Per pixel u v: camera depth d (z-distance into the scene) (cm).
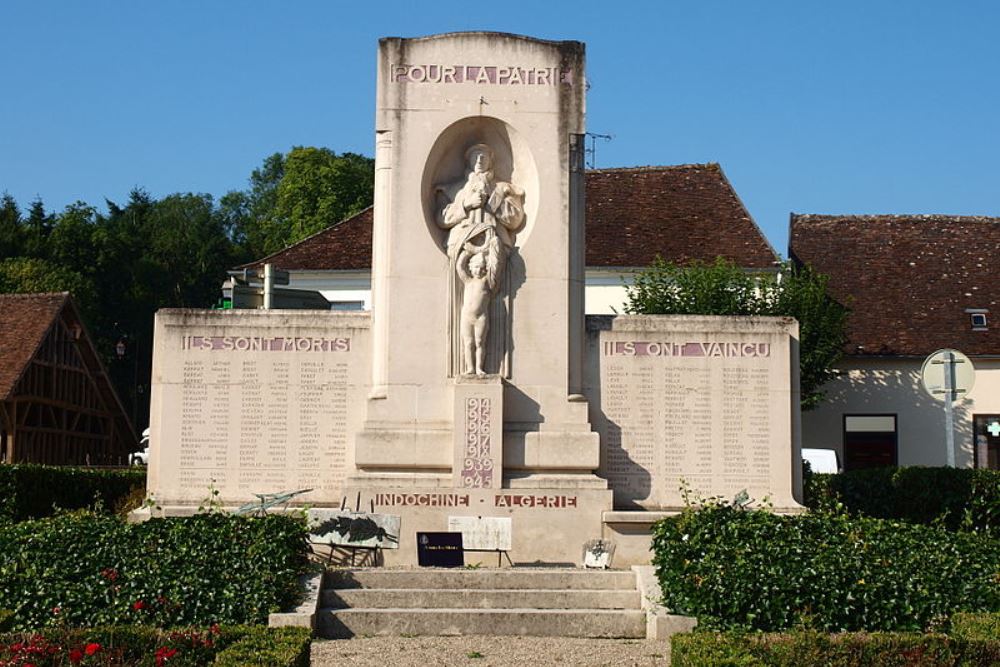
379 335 2056
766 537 1675
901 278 4319
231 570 1606
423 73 2073
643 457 2080
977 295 4244
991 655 1292
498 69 2081
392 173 2062
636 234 4159
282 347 2083
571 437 2022
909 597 1564
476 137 2102
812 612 1538
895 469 2458
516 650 1503
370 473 2008
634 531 1981
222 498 2058
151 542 1661
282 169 8669
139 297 6819
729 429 2088
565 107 2084
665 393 2089
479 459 1989
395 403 2028
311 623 1550
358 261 4366
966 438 4084
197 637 1266
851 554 1631
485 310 2033
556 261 2062
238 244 7800
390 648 1506
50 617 1528
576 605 1683
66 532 1692
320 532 1866
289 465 2066
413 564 1941
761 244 4094
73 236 6781
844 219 4553
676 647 1289
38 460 4244
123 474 2597
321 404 2073
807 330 3631
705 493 2073
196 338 2086
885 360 4119
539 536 1977
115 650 1234
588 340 2094
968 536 1778
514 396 2034
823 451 3438
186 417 2073
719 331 2102
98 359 4600
